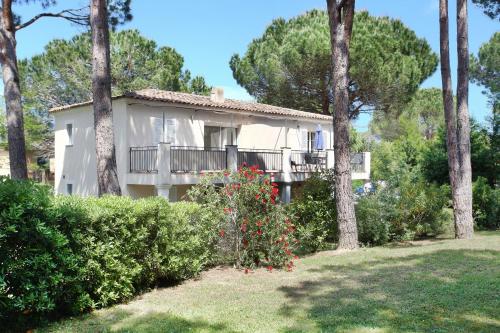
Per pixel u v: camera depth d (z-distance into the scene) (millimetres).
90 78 27453
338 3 10719
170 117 17531
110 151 11023
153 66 29812
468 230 12508
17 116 13703
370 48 23859
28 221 5086
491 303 5703
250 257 8953
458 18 12547
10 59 13602
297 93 28047
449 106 12750
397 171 14195
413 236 13031
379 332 4852
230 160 17234
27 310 5355
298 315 5590
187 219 7898
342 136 10812
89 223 5922
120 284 6344
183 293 6977
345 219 10859
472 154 18484
